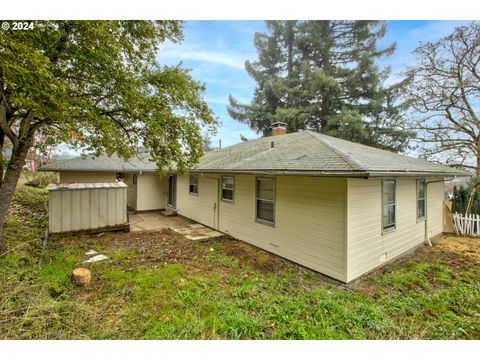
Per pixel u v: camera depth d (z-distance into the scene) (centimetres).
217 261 572
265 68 2214
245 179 750
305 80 1905
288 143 829
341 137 1697
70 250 590
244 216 753
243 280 470
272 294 412
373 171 418
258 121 2116
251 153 863
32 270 424
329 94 1797
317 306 368
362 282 492
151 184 1262
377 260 557
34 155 1491
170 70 576
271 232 652
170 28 582
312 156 580
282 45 2175
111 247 643
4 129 496
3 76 342
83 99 472
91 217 766
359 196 503
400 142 1698
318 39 1914
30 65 342
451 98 1359
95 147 615
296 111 1820
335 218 493
